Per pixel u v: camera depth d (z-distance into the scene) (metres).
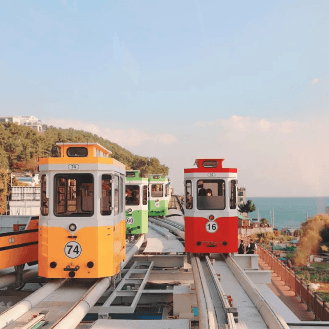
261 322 5.82
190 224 10.77
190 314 8.83
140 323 6.25
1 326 5.34
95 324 6.20
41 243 7.49
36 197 26.23
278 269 17.47
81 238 7.36
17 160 74.88
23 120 174.50
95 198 7.47
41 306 6.44
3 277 8.82
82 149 7.75
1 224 11.86
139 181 15.96
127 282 9.64
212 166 10.80
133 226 15.77
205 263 10.38
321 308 11.69
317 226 53.88
